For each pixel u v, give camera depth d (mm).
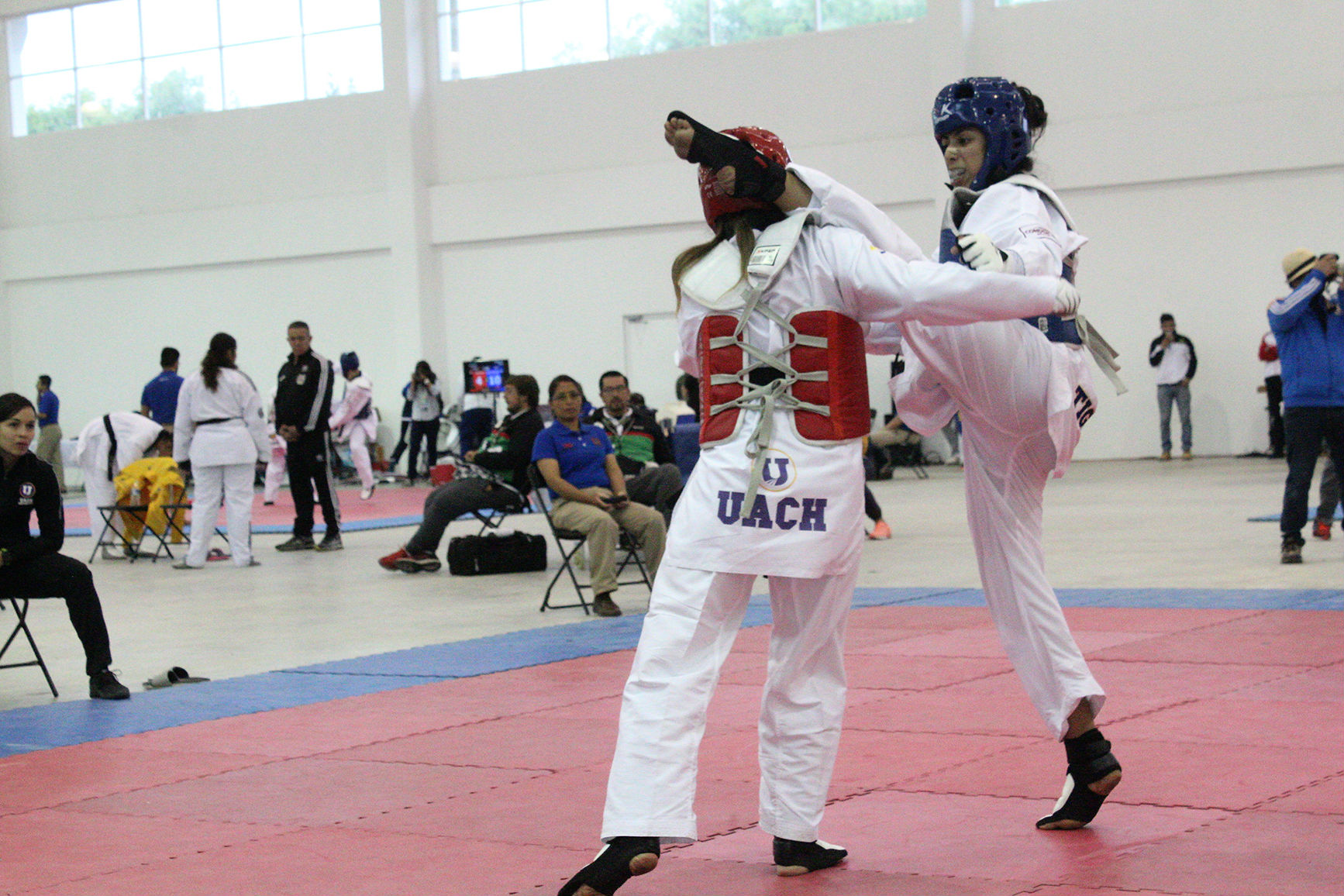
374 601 9516
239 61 24766
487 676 6422
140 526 13008
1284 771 4102
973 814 3820
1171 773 4141
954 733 4805
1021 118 3580
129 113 25703
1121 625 7043
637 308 22719
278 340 24781
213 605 9570
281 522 16453
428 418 22266
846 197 3375
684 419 13391
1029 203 3432
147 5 25344
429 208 23688
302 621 8656
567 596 9430
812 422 3230
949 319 3129
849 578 3350
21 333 26703
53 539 6219
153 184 25469
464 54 23625
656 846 3031
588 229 22812
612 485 8836
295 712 5734
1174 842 3477
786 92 21578
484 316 23656
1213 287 19766
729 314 3305
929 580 9367
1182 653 6164
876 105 21109
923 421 3766
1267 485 15203
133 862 3662
